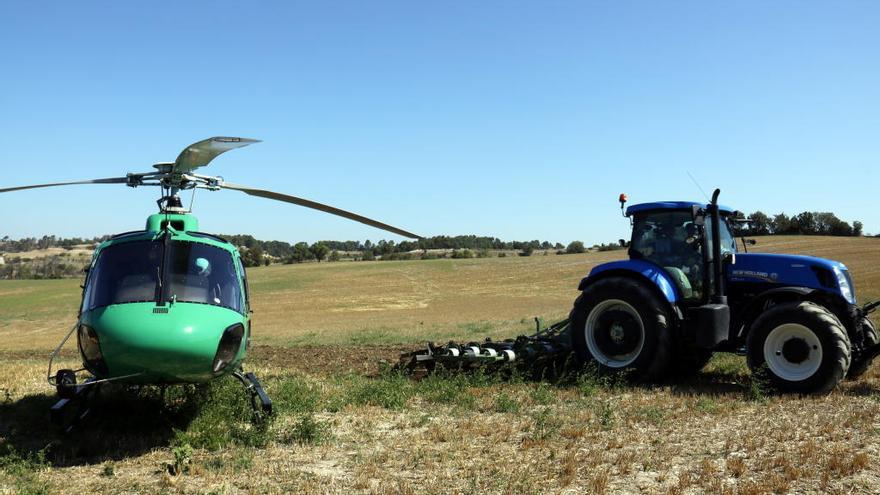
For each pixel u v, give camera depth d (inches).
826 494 181.3
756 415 277.3
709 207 369.1
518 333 779.4
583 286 401.1
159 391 302.4
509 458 220.1
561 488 189.5
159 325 226.4
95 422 270.7
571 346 386.9
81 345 246.4
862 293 1168.2
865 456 204.8
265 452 233.0
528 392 336.5
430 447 237.3
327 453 230.5
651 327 358.0
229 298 255.4
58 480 202.8
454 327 928.3
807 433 243.4
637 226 394.3
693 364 402.3
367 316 1440.7
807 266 352.8
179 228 265.6
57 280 2901.1
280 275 2518.5
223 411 272.5
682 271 375.6
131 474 208.7
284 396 323.9
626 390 342.0
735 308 370.9
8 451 232.4
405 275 2370.8
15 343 1135.6
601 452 222.8
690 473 199.0
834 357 311.3
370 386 341.4
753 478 195.3
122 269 246.8
